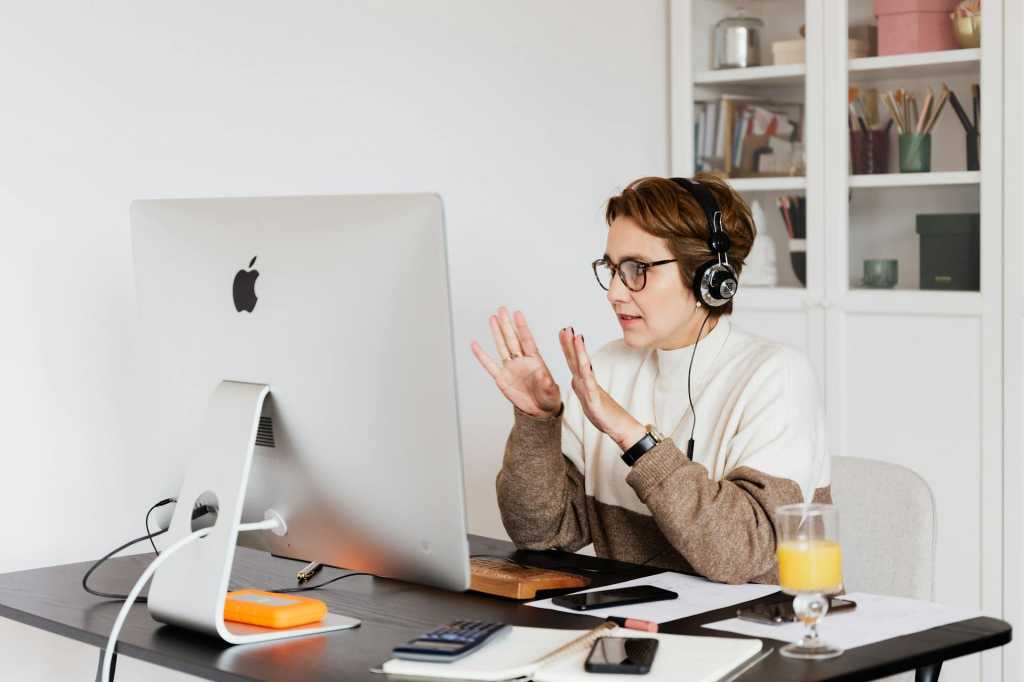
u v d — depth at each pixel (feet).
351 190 9.88
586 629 5.14
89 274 8.31
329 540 5.32
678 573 6.24
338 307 4.91
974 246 10.87
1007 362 10.73
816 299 11.73
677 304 6.59
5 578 6.66
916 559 6.89
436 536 4.87
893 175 11.31
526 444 6.86
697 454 6.73
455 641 4.74
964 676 10.89
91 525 8.34
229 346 5.39
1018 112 10.54
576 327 11.90
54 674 8.17
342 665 4.77
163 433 5.83
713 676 4.35
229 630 5.28
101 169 8.34
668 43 12.81
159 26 8.61
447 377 4.65
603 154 12.12
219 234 5.41
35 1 8.02
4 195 7.92
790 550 4.78
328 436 5.07
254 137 9.20
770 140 12.04
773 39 11.96
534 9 11.36
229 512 5.18
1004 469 10.80
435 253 4.59
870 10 11.37
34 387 8.07
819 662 4.60
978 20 10.70
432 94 10.49
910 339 11.28
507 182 11.17
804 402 6.52
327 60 9.67
